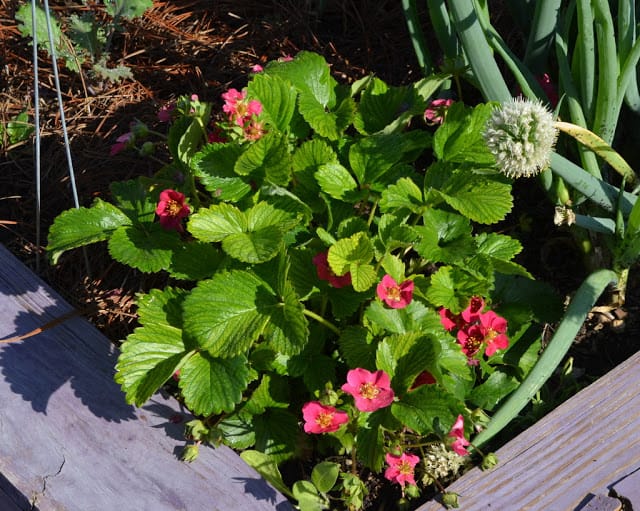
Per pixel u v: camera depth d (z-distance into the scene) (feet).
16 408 2.10
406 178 2.24
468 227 2.20
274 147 2.16
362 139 2.27
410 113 2.41
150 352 2.00
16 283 2.42
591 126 2.43
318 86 2.54
